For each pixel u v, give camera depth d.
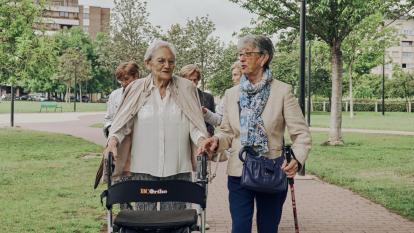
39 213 7.95
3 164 13.62
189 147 4.68
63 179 11.26
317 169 13.57
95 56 98.06
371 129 32.12
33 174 11.91
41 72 19.92
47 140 20.89
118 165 4.61
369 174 12.80
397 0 20.44
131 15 34.94
